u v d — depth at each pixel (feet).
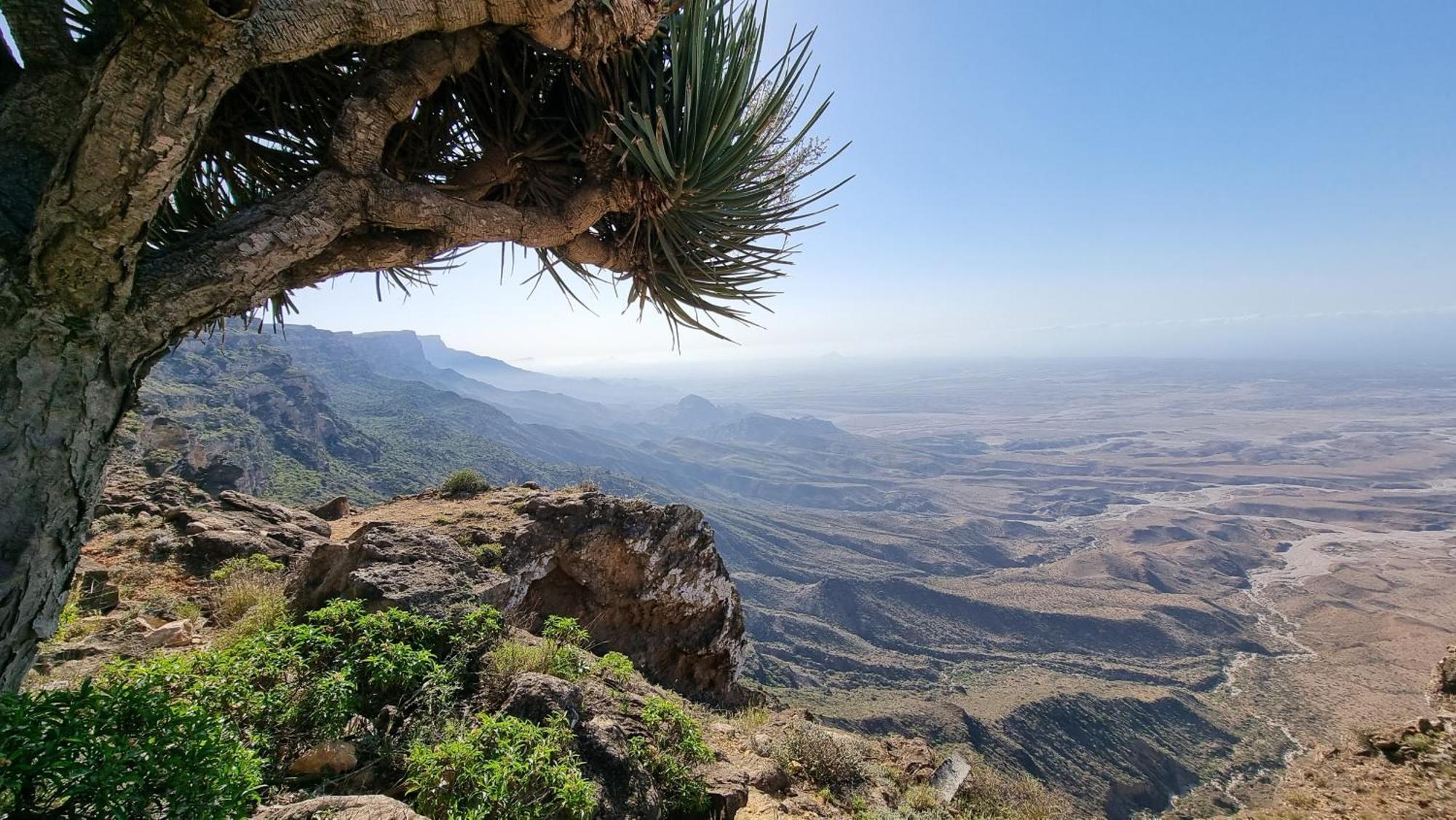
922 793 19.76
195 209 11.19
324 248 8.82
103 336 6.19
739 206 13.11
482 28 9.63
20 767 5.66
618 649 29.63
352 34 7.09
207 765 6.84
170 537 24.82
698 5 11.11
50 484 5.94
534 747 10.23
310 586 17.74
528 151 12.32
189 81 5.81
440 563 18.42
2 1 5.91
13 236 5.77
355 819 7.27
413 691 12.48
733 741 19.63
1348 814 18.24
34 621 6.10
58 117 6.16
